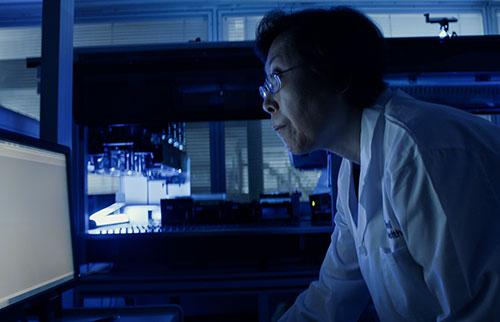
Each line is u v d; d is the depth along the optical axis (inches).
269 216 98.0
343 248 41.6
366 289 41.7
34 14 142.6
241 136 142.3
